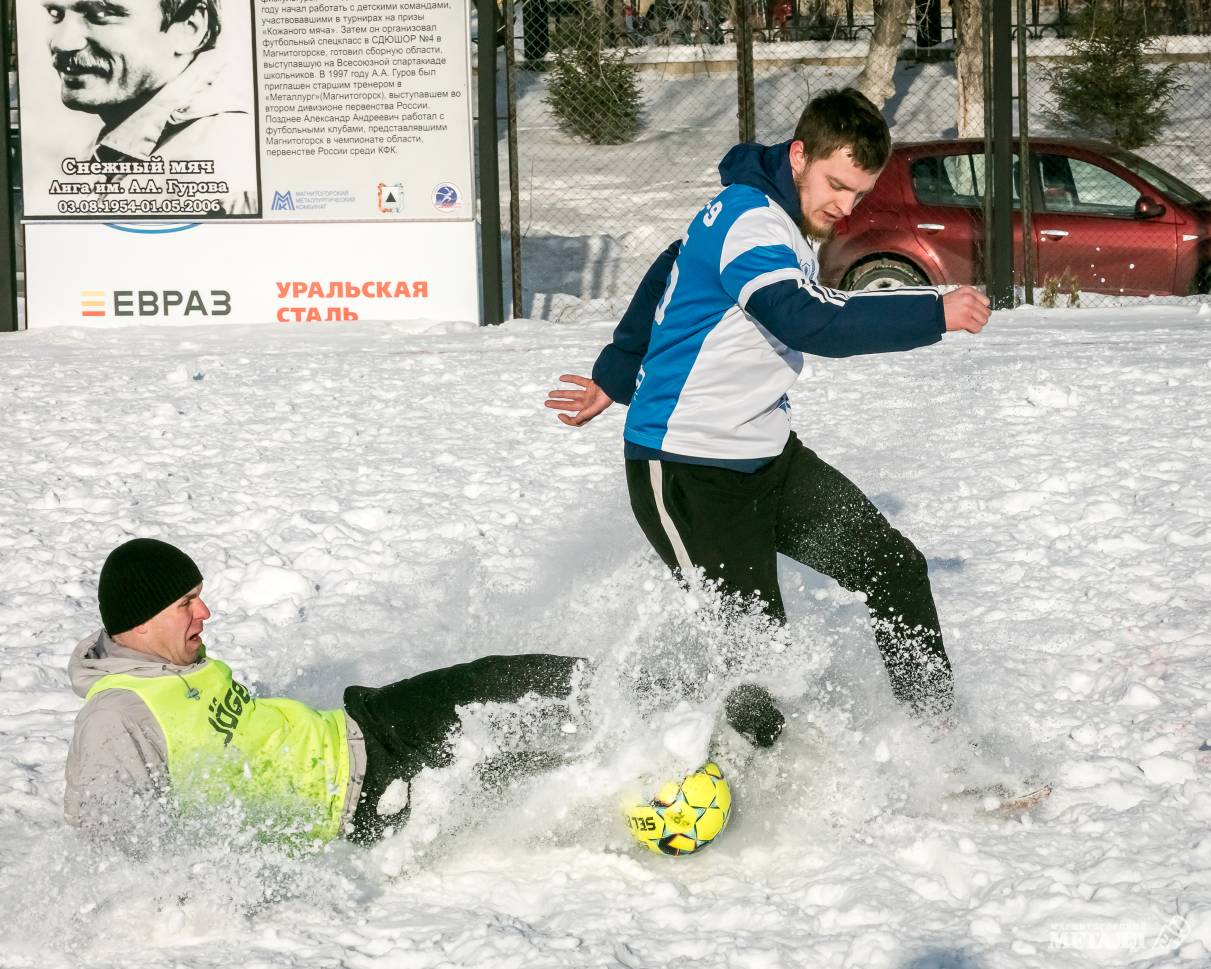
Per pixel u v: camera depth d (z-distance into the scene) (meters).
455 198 45.00
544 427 28.67
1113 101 77.69
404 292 45.38
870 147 11.44
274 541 20.59
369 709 11.37
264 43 44.19
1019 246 46.84
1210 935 9.50
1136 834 11.20
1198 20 86.69
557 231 64.06
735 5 47.22
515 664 11.86
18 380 34.88
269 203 45.06
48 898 10.31
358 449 26.95
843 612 16.42
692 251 11.92
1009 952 9.49
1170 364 33.00
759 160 11.79
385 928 10.27
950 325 10.56
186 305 45.59
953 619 16.80
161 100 44.56
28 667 15.54
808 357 36.28
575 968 9.51
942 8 97.38
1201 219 45.97
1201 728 13.23
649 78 87.06
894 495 22.50
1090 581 17.97
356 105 44.53
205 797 10.55
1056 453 24.86
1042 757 12.74
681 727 11.08
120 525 21.48
